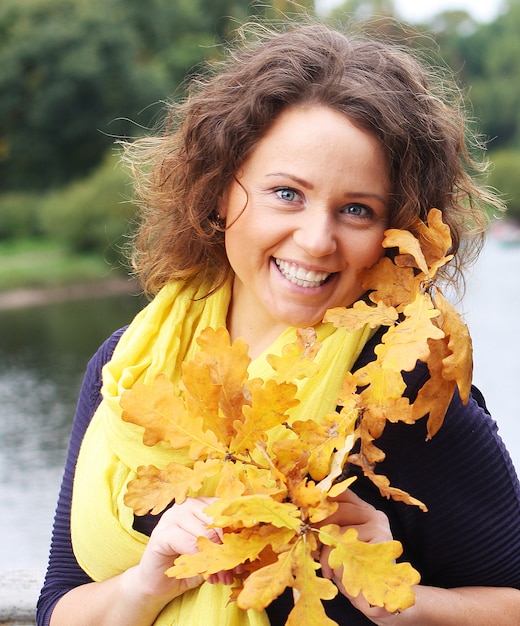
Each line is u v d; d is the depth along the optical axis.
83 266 23.75
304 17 1.62
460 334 1.11
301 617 1.04
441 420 1.12
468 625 1.23
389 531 1.16
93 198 25.02
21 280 22.22
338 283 1.25
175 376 1.35
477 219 1.40
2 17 31.08
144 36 35.12
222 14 37.03
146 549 1.23
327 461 1.11
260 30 1.54
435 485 1.25
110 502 1.31
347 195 1.21
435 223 1.21
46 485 6.84
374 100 1.21
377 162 1.22
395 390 1.10
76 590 1.35
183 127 1.38
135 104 31.11
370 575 1.04
